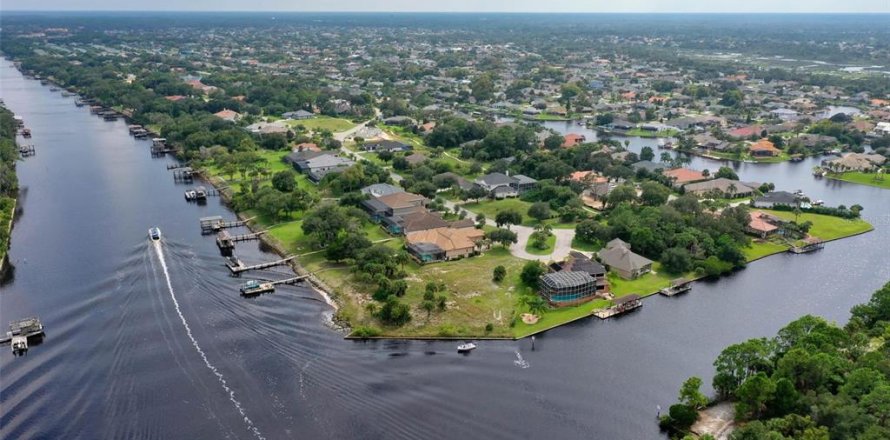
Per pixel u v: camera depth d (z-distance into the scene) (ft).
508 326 544.62
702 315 575.38
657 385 470.80
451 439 413.39
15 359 501.56
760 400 414.82
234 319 564.71
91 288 622.95
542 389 466.29
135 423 425.28
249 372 483.51
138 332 540.11
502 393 461.78
